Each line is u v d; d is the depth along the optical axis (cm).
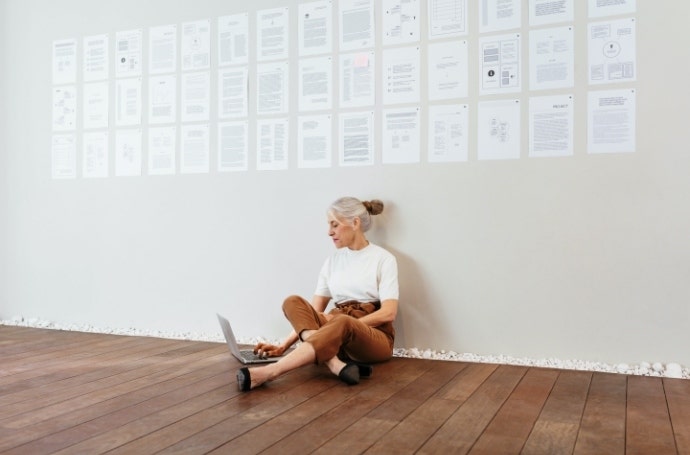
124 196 412
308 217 361
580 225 302
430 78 332
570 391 244
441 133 329
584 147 301
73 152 429
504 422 200
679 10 286
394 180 339
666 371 280
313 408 217
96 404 223
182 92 396
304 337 283
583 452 172
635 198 292
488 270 319
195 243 391
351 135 350
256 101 375
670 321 286
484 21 321
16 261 447
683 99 285
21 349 340
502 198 316
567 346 303
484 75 320
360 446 176
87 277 424
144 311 405
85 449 175
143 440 182
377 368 290
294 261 364
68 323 430
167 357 316
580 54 302
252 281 375
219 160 384
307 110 361
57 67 435
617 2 296
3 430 193
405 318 336
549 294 307
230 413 211
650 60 291
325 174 356
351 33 350
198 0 391
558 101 306
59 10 434
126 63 413
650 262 290
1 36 452
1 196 452
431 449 174
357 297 320
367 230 339
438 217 329
